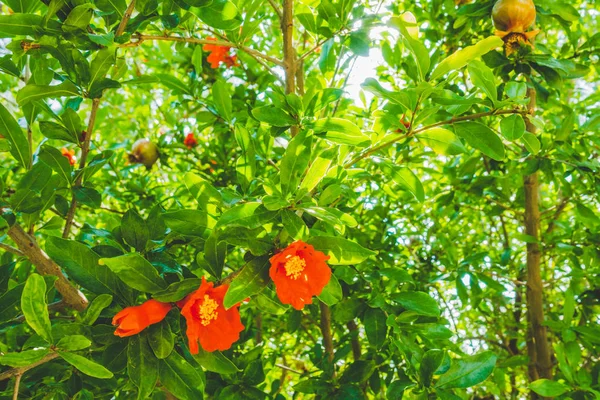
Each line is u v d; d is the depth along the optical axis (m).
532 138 1.54
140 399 1.24
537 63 2.18
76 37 1.38
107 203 3.53
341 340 2.45
